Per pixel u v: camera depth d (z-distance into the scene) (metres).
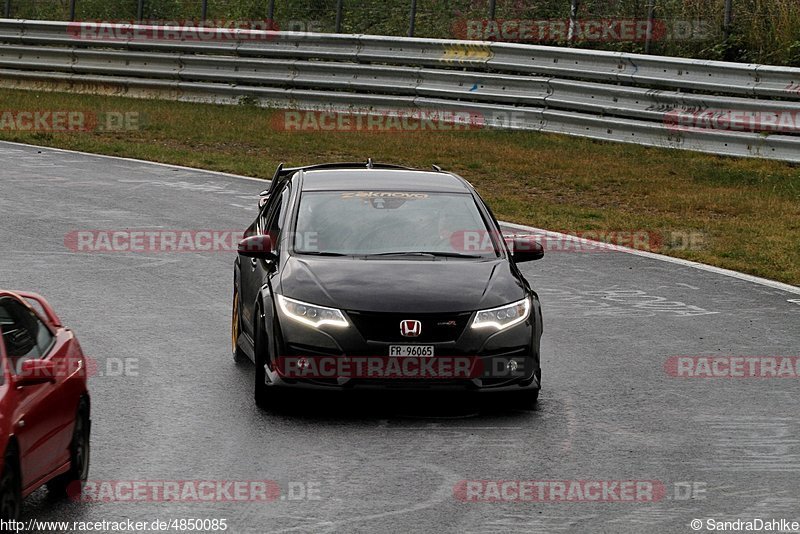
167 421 33.19
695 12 98.31
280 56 105.50
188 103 108.56
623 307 48.94
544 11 105.94
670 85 85.62
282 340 33.94
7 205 67.50
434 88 97.12
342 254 37.03
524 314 34.94
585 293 51.44
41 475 25.06
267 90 104.81
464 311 34.22
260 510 26.45
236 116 102.12
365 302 34.09
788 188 76.69
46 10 135.88
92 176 78.31
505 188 77.38
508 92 94.19
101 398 35.22
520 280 36.50
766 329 45.59
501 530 25.48
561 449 31.34
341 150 89.06
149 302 47.88
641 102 87.25
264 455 30.42
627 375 39.00
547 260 58.03
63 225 62.66
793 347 42.94
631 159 85.56
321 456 30.42
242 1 123.50
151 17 129.88
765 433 33.03
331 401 35.72
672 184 78.25
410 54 98.88
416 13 111.75
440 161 85.00
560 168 83.06
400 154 87.25
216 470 29.23
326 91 104.06
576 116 91.12
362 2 115.12
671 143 86.12
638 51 97.81
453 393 36.75
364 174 41.53
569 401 36.00
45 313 29.14
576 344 43.03
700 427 33.50
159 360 39.69
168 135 95.12
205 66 108.00
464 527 25.62
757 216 70.25
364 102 99.69
